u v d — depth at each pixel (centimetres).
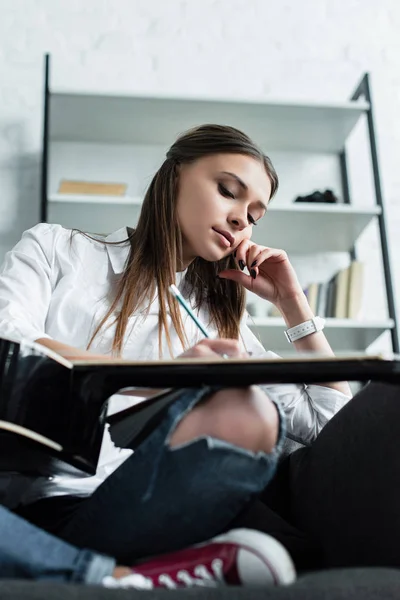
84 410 100
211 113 351
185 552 87
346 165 377
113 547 96
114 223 344
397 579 81
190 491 92
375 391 106
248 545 83
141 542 96
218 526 95
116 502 94
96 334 156
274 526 109
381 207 344
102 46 379
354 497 104
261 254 168
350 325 327
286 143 374
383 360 91
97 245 170
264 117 355
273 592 76
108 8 384
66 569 83
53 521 110
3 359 96
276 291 170
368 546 99
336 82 392
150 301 162
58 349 126
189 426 94
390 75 397
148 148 367
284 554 84
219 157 171
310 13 398
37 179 359
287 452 139
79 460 103
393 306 335
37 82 370
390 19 404
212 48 387
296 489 123
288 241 362
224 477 92
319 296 339
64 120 353
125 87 376
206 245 169
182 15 388
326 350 163
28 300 156
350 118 358
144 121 354
